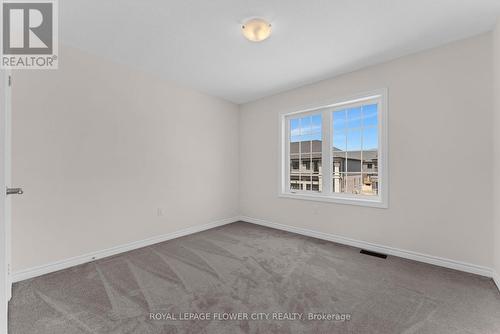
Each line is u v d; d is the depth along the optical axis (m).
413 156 2.35
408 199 2.38
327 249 2.67
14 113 1.93
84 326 1.38
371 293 1.73
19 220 1.94
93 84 2.39
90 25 1.92
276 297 1.68
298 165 3.50
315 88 3.16
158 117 2.98
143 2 1.65
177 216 3.19
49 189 2.10
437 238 2.22
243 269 2.15
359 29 1.98
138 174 2.77
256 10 1.75
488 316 1.46
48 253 2.09
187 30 2.00
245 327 1.36
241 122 4.18
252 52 2.38
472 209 2.04
